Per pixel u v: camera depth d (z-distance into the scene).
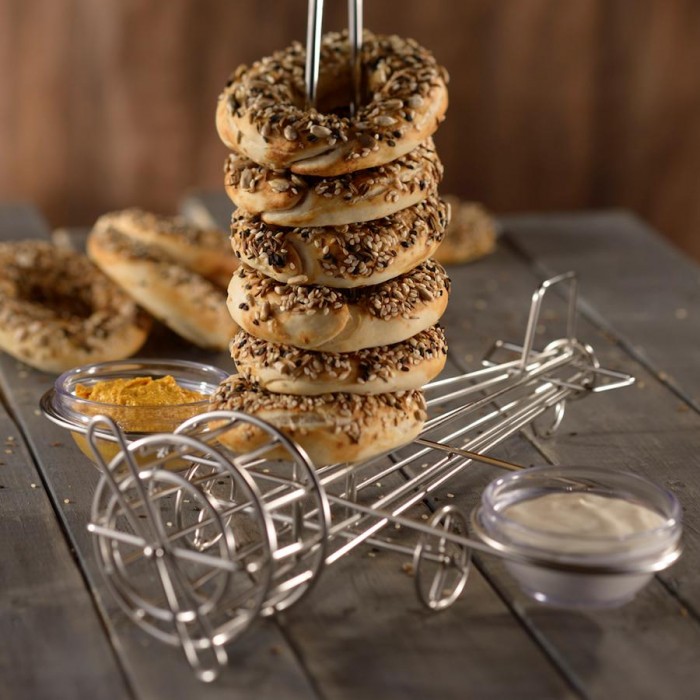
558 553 0.75
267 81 0.81
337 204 0.77
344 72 0.84
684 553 0.82
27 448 0.94
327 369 0.78
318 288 0.78
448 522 0.79
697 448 0.94
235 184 0.79
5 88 1.79
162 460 0.77
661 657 0.74
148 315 1.08
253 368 0.80
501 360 1.07
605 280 1.22
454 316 1.15
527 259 1.28
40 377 1.04
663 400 1.00
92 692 0.73
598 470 0.80
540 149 1.95
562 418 0.97
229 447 0.79
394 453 0.92
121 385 0.91
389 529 0.84
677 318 1.15
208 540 0.83
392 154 0.77
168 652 0.75
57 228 1.87
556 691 0.73
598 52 1.91
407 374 0.80
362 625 0.76
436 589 0.78
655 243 1.31
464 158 1.94
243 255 0.79
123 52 1.80
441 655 0.75
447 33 1.86
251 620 0.74
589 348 0.96
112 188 1.87
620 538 0.75
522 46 1.89
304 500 0.86
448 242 1.24
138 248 1.08
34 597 0.79
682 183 1.99
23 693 0.72
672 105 1.95
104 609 0.78
